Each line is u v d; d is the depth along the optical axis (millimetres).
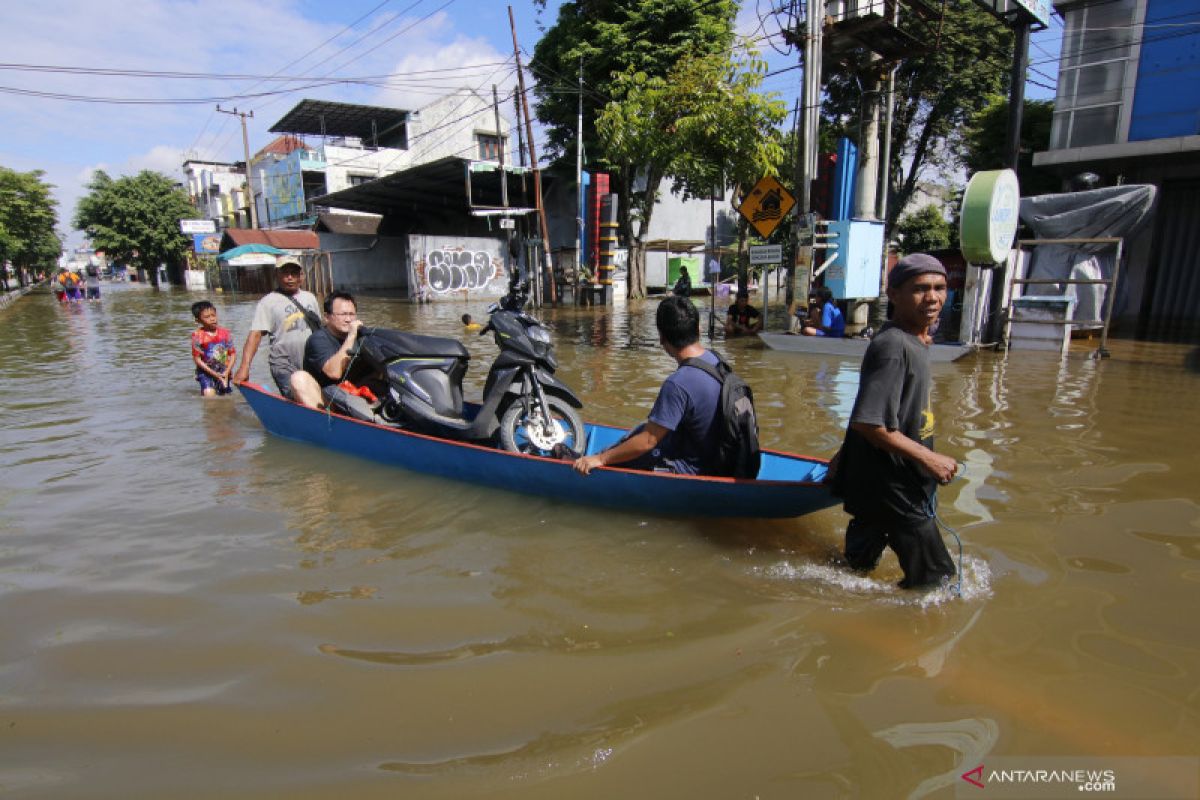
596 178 20203
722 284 21969
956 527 3588
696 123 13531
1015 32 10086
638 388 7668
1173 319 14711
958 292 13297
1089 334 11844
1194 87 13062
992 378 8047
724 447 3598
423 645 2590
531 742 2047
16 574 3236
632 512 3816
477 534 3623
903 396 2803
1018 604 2812
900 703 2191
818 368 8906
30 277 56250
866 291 11297
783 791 1830
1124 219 10969
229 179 50469
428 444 4363
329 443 5141
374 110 33062
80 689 2352
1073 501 3963
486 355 10539
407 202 30094
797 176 10859
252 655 2539
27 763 1991
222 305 24656
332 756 2004
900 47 11773
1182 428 5641
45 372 9203
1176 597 2852
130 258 45594
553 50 22609
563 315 17312
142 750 2043
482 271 25062
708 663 2439
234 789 1881
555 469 3854
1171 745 1978
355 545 3514
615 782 1879
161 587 3084
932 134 23094
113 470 4812
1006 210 9219
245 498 4211
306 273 30094
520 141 22234
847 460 3029
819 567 3207
